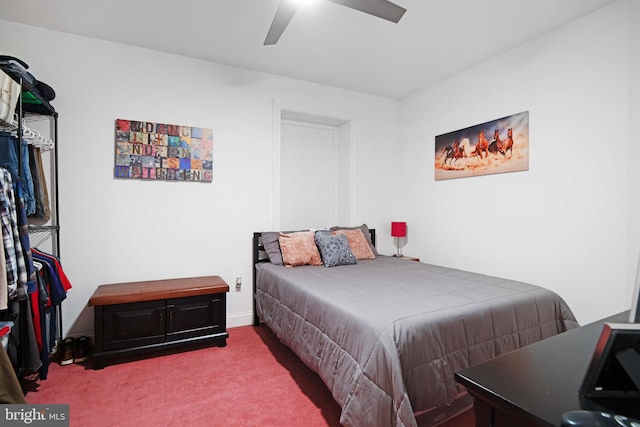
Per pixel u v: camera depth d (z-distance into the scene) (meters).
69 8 2.29
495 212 3.05
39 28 2.53
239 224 3.27
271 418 1.74
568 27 2.50
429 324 1.51
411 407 1.32
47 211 2.43
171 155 2.95
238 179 3.26
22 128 1.98
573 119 2.47
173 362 2.41
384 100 4.15
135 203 2.84
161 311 2.51
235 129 3.25
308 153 4.06
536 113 2.71
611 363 0.58
